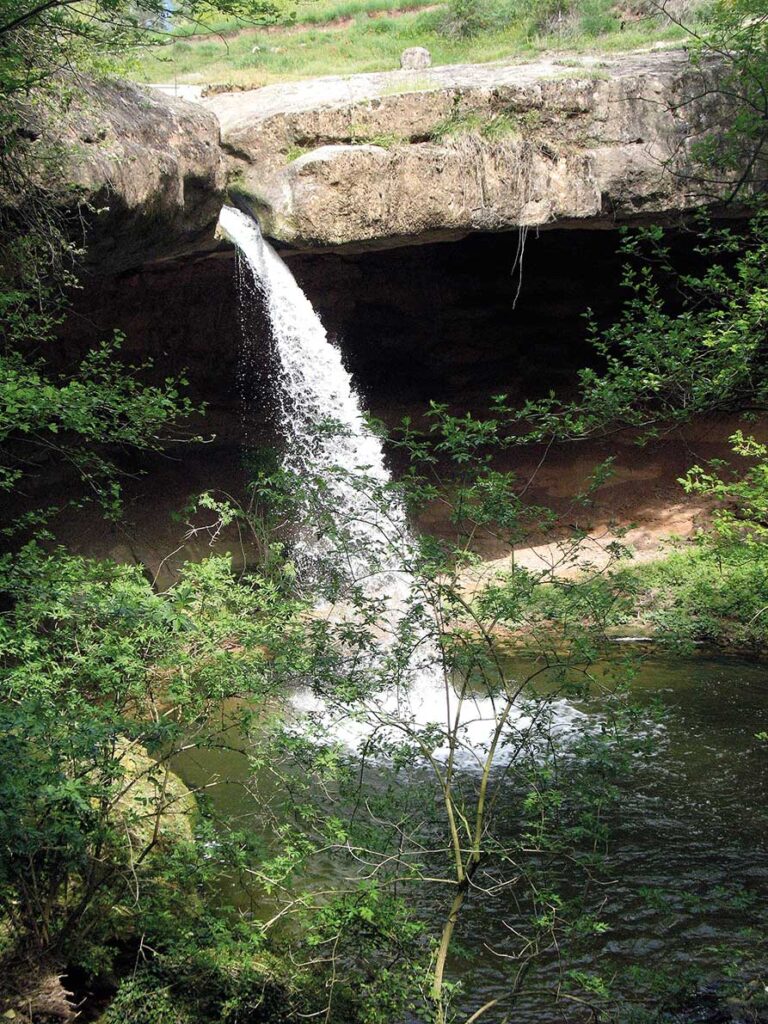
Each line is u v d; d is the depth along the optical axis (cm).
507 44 1936
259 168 1377
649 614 1377
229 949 595
